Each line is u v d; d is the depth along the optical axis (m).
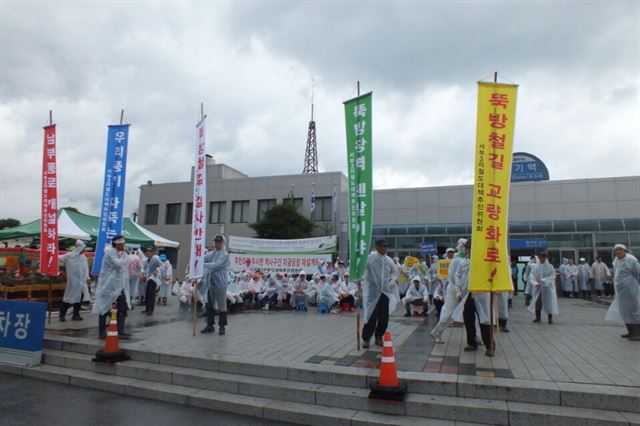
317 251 16.42
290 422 4.81
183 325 9.65
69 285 9.96
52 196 9.53
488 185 6.25
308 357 6.23
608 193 23.14
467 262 7.00
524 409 4.41
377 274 7.06
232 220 33.25
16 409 5.16
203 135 8.61
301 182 31.72
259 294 13.77
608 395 4.40
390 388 4.78
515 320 10.80
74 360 6.75
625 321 7.90
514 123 6.34
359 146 6.99
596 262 18.73
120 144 9.90
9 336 7.21
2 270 12.56
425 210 26.34
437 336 7.43
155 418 4.91
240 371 5.85
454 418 4.53
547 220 23.83
